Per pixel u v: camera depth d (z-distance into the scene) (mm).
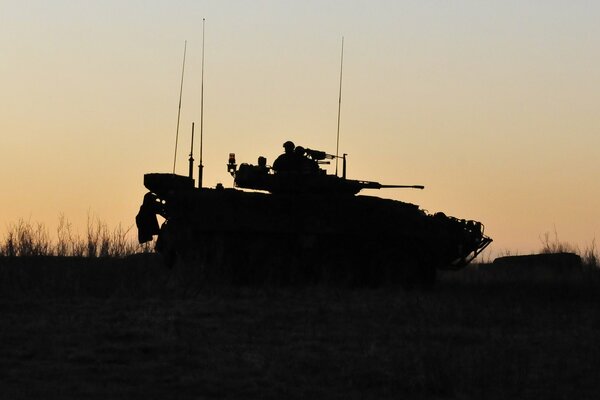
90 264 55312
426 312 45375
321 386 31109
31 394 29391
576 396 30312
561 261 69500
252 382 31281
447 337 39125
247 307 47031
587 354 36031
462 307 47312
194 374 32188
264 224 60688
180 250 60781
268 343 37469
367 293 54594
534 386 31422
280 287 57656
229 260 60688
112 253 58125
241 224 60625
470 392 30391
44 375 31859
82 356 34469
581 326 42781
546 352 36531
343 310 46281
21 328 39812
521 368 32438
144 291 51938
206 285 55375
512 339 38875
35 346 36250
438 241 60500
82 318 42594
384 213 60625
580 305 50062
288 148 63469
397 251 60625
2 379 31281
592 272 63438
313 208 60781
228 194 61250
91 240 58062
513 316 44781
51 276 52344
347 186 63250
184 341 37344
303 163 62969
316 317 43938
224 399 29422
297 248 61125
